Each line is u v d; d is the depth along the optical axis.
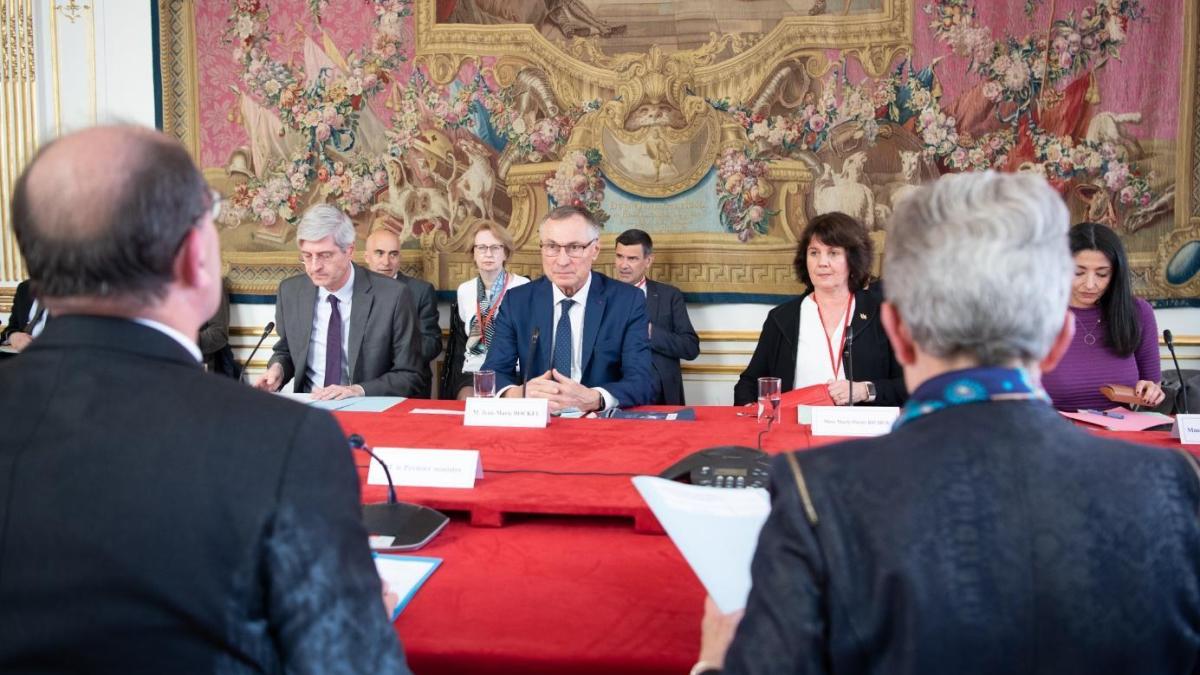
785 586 0.80
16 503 0.80
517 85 4.33
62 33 4.47
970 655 0.75
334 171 4.46
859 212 4.21
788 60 4.19
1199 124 3.96
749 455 1.78
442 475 1.78
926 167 4.16
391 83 4.40
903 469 0.80
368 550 0.88
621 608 1.30
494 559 1.50
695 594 1.35
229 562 0.80
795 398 2.77
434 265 4.46
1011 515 0.78
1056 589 0.76
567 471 1.89
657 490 1.35
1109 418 2.44
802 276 3.31
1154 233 4.05
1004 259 0.81
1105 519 0.78
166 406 0.84
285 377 3.45
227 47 4.44
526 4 4.29
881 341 3.09
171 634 0.80
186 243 0.88
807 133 4.21
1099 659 0.76
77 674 0.80
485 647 1.18
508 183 4.39
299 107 4.44
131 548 0.79
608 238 4.37
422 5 4.34
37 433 0.82
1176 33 3.94
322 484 0.84
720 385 4.41
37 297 0.90
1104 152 4.04
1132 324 2.76
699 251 4.32
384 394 3.15
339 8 4.38
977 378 0.84
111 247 0.83
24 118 4.47
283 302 3.43
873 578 0.77
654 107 4.28
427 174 4.42
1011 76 4.07
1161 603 0.79
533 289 3.16
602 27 4.27
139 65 4.48
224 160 4.50
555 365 3.06
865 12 4.13
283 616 0.82
